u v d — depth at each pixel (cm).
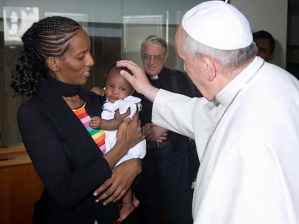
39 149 117
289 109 113
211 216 110
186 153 258
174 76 253
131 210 160
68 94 131
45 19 125
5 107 266
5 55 262
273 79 120
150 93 177
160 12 304
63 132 125
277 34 355
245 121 112
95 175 123
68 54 122
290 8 496
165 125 181
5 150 262
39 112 122
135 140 139
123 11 295
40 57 126
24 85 131
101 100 162
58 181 118
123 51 298
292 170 107
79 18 286
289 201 105
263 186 105
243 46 118
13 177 254
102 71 292
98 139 140
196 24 122
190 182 264
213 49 117
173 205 257
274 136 108
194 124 163
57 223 134
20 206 258
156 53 243
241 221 105
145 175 247
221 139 119
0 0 259
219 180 111
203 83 127
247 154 107
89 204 135
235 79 121
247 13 344
